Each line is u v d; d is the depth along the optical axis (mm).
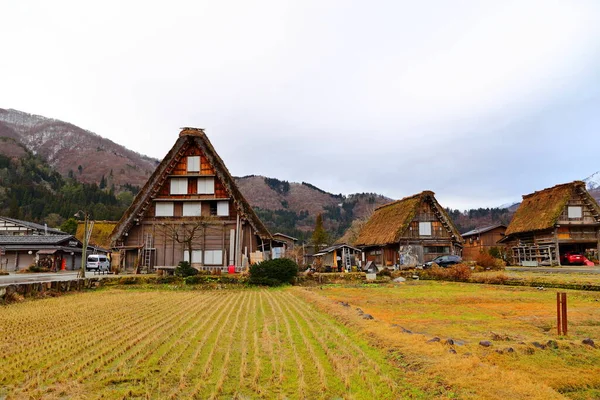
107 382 6918
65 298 19672
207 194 33312
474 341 9492
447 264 36062
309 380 6891
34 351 8914
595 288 20109
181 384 6734
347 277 28875
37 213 90188
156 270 31828
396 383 6496
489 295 19500
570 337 9938
